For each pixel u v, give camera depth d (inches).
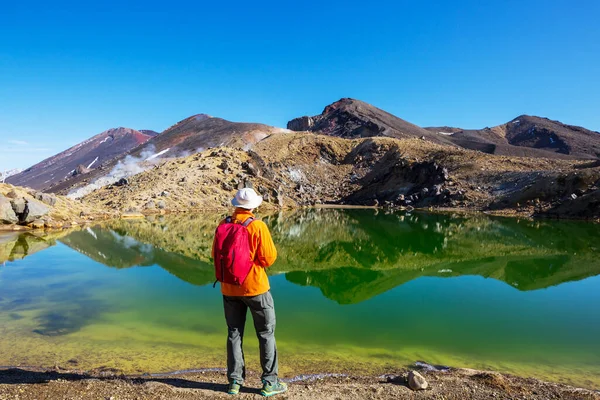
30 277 433.1
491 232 1003.3
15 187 937.5
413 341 263.3
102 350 236.8
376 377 201.5
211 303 341.7
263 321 162.2
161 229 935.7
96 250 612.4
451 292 403.2
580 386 202.1
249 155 2388.0
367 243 809.5
